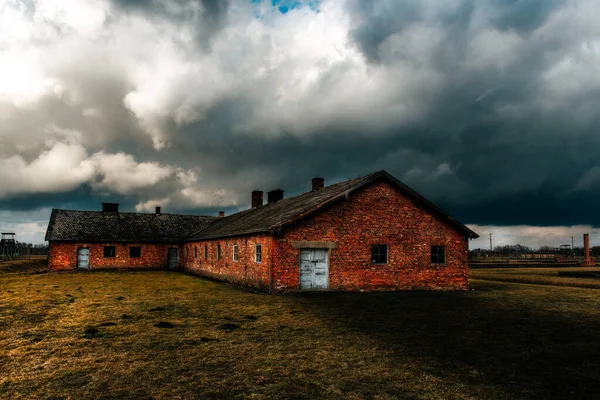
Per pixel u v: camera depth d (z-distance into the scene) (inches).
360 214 764.0
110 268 1502.2
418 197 796.6
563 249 3737.7
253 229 800.9
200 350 339.9
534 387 259.9
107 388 254.7
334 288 735.7
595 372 289.6
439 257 818.8
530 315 510.9
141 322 457.7
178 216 1814.7
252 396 241.8
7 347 351.3
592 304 609.9
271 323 451.2
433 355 328.2
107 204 1721.2
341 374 280.8
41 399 237.8
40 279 1066.1
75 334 399.2
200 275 1250.0
